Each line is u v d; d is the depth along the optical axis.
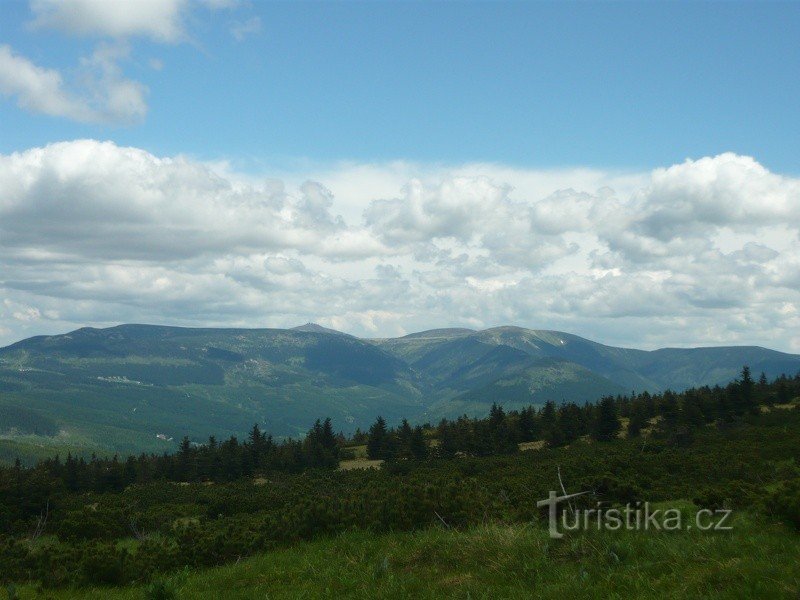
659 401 113.81
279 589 14.10
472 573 12.80
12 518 40.59
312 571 15.18
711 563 10.75
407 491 19.44
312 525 19.91
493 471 61.03
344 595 12.70
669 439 72.12
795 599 8.75
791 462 41.34
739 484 18.17
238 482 85.44
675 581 10.23
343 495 23.61
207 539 20.45
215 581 16.25
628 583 10.48
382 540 17.22
